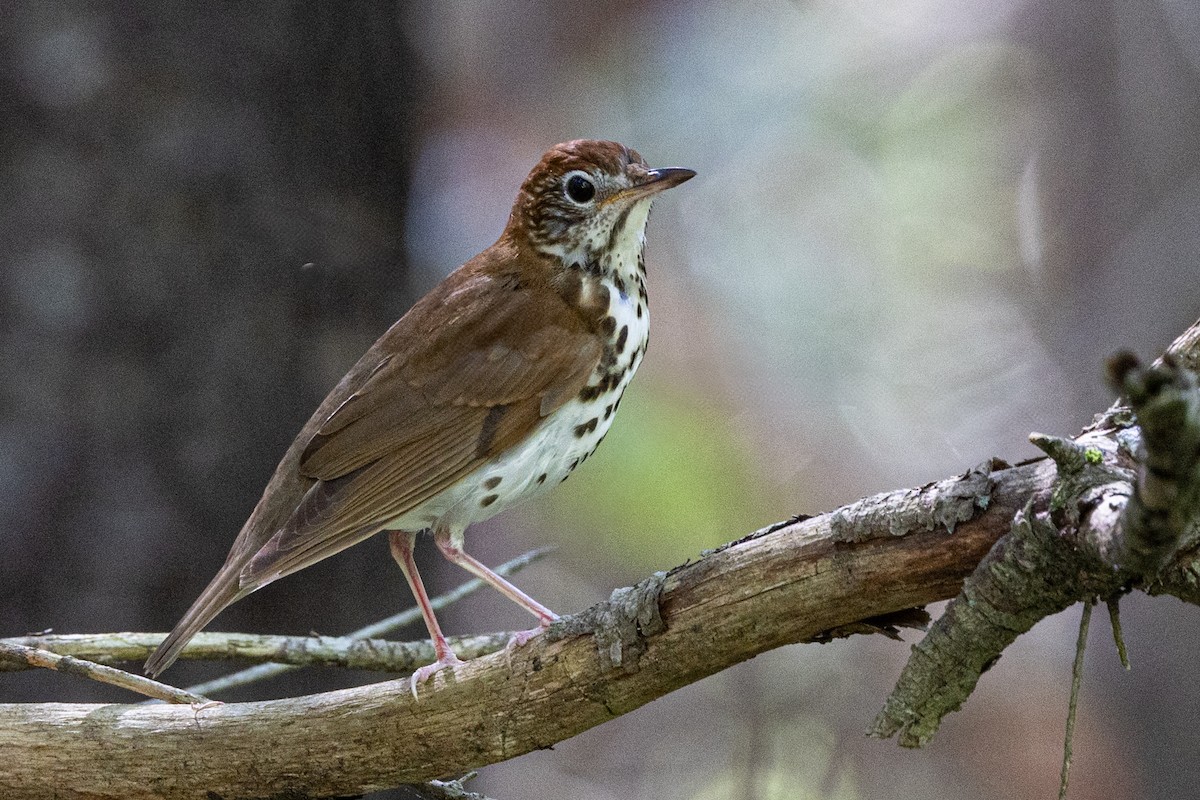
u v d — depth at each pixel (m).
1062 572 5.09
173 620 10.52
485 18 20.61
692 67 20.78
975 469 5.48
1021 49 20.83
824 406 19.72
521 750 6.38
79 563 10.40
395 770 6.55
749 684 15.61
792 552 5.73
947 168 20.77
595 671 6.11
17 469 10.38
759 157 20.83
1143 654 15.53
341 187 11.38
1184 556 5.04
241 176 10.91
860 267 20.47
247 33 10.98
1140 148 17.56
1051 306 19.81
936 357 19.92
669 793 17.00
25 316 10.49
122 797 6.73
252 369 10.87
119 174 10.67
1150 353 16.69
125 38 10.72
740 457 19.12
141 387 10.62
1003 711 17.45
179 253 10.75
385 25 11.74
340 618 11.02
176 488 10.61
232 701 10.59
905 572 5.54
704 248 20.55
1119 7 18.00
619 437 18.83
